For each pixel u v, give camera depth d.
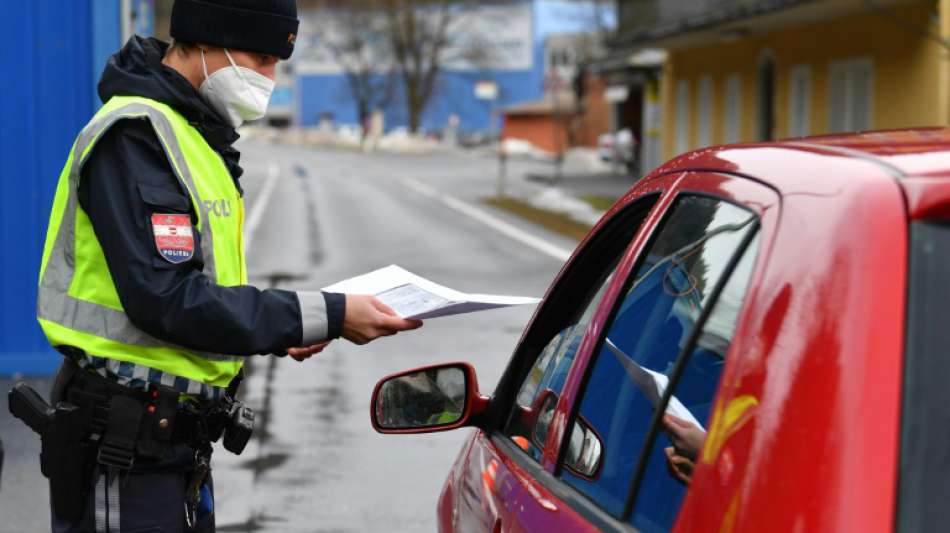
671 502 2.31
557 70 48.31
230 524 7.20
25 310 11.10
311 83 127.94
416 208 33.81
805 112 30.53
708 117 38.59
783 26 31.19
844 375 1.85
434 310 3.19
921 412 1.80
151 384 3.23
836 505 1.77
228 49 3.32
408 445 8.98
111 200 3.11
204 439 3.36
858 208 1.99
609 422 2.78
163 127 3.18
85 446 3.25
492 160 71.06
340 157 77.12
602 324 3.04
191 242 3.13
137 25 12.37
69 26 10.99
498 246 23.52
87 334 3.20
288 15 3.37
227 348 3.11
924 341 1.84
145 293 3.06
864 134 2.60
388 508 7.51
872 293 1.88
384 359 12.16
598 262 3.42
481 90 67.75
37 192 11.04
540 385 3.45
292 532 7.07
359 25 100.38
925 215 1.93
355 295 3.18
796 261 2.05
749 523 1.89
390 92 101.88
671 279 2.72
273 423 9.59
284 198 38.31
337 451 8.79
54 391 3.36
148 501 3.28
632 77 50.75
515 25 120.56
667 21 35.94
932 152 2.17
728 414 2.05
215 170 3.29
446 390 3.81
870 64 26.59
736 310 2.28
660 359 2.62
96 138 3.12
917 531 1.74
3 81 10.98
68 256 3.22
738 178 2.53
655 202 3.07
